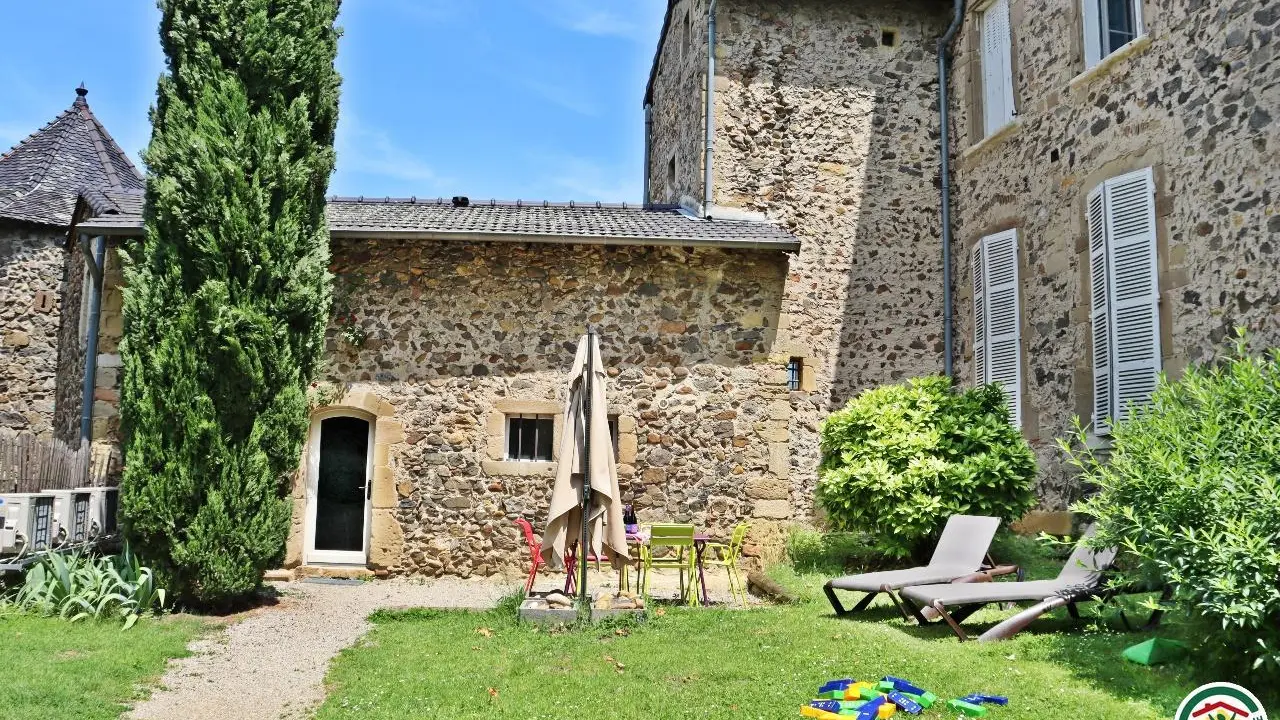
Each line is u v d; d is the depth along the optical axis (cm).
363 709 486
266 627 693
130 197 1075
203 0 755
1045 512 962
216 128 733
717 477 966
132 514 715
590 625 673
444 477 945
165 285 731
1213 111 776
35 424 1236
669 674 539
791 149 1210
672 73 1430
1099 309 891
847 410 939
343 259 965
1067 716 422
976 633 615
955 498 844
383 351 959
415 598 827
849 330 1191
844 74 1239
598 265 984
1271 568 396
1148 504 457
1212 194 772
